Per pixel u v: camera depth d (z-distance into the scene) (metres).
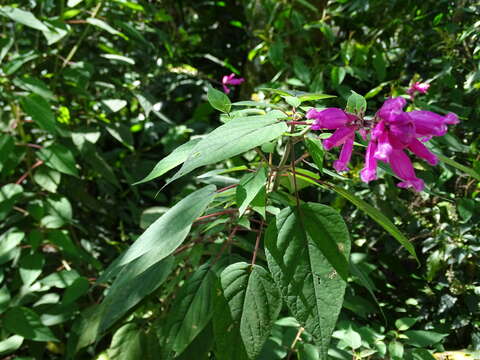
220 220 0.40
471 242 0.58
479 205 0.60
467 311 0.60
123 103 0.69
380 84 0.74
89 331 0.47
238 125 0.26
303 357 0.41
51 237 0.58
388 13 0.78
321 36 0.87
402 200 0.66
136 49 0.95
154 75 0.99
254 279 0.32
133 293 0.39
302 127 0.32
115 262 0.40
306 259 0.28
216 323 0.31
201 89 1.08
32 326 0.53
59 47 0.70
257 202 0.33
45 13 0.71
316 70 0.78
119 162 0.87
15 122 0.63
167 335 0.36
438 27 0.69
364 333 0.47
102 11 0.75
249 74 0.95
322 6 0.87
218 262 0.40
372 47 0.76
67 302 0.54
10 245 0.57
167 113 1.06
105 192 0.82
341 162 0.29
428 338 0.47
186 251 0.45
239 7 1.13
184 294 0.38
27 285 0.55
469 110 0.62
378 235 0.67
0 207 0.57
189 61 1.09
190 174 0.87
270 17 0.85
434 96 0.67
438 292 0.62
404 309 0.63
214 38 1.16
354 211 0.67
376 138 0.27
